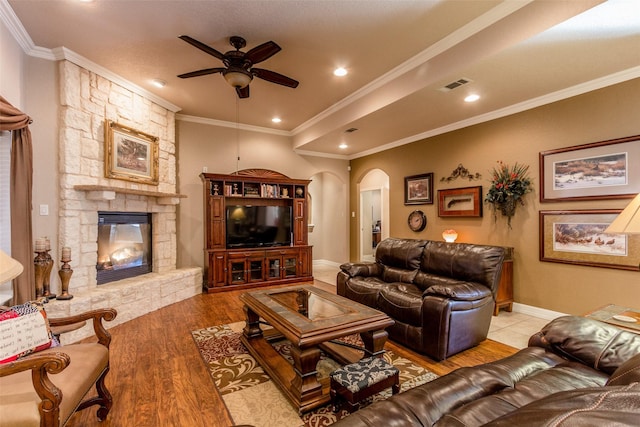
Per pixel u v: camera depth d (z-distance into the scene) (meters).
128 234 4.16
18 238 2.74
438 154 4.94
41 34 2.92
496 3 2.50
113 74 3.70
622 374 0.89
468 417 1.04
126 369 2.46
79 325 1.97
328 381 2.22
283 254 5.58
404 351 2.81
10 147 2.79
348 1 2.48
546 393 1.23
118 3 2.50
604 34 2.34
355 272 3.88
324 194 7.94
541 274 3.67
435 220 5.00
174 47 3.17
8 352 1.54
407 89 3.51
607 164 3.11
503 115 4.01
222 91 4.24
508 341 3.00
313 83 3.99
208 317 3.74
